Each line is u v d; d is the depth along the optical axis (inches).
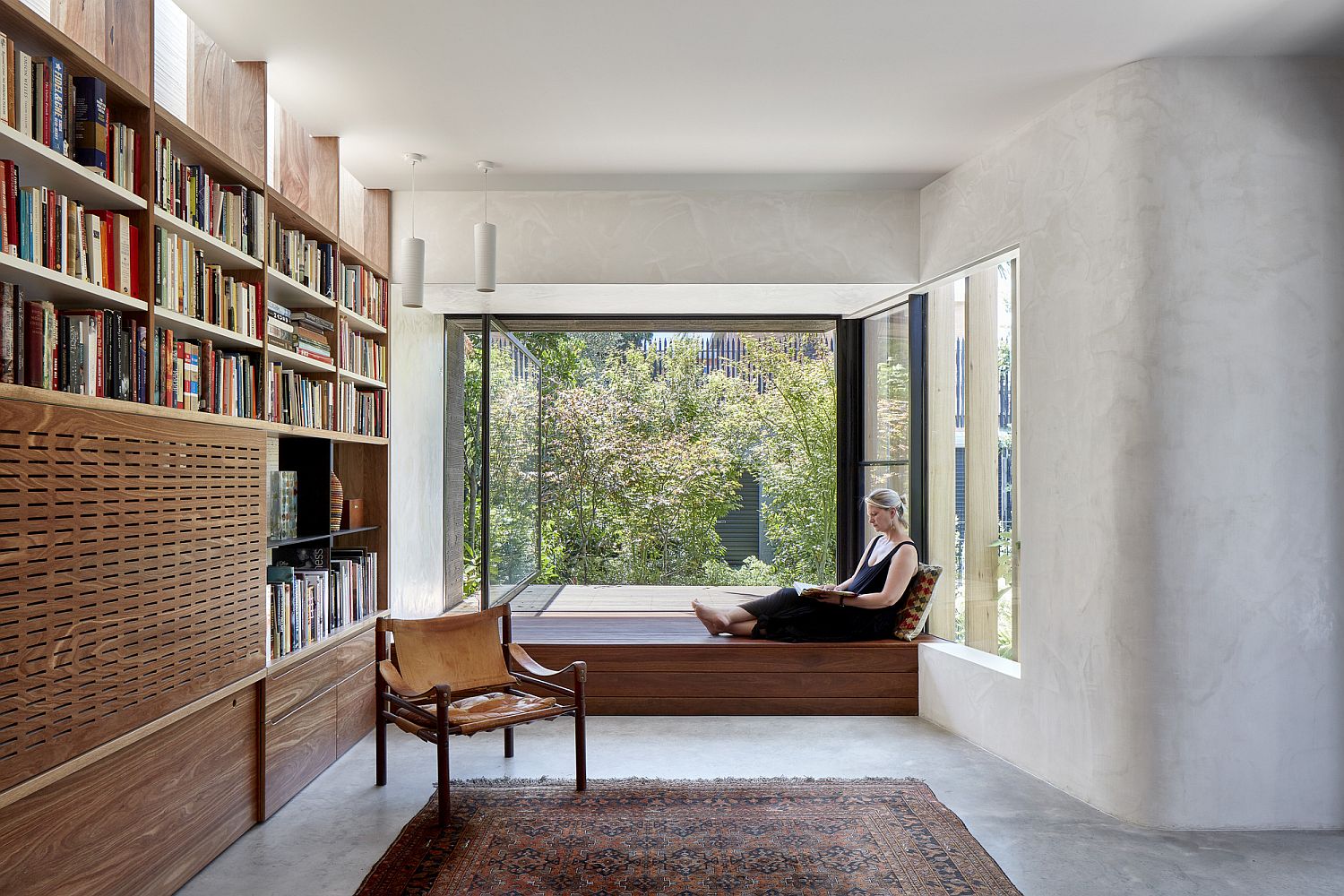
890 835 138.3
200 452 124.9
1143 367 145.0
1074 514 157.2
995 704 179.6
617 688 211.0
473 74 150.6
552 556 273.1
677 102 162.1
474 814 146.6
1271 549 144.6
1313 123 146.1
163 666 114.8
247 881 122.6
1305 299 145.6
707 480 268.2
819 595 215.0
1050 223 164.2
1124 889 121.0
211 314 132.2
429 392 247.8
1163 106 144.7
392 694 159.5
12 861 88.8
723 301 230.5
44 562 92.3
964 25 133.2
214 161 133.9
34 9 98.7
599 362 271.3
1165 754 143.3
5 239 88.0
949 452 212.7
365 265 200.1
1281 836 140.7
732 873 125.2
